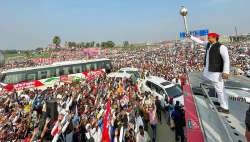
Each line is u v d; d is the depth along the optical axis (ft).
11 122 34.14
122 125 30.66
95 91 55.01
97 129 31.32
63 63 86.69
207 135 9.71
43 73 78.33
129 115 35.94
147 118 38.50
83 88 58.34
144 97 45.03
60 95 52.29
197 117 11.51
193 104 13.74
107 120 30.07
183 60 130.31
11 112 38.73
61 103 44.01
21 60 166.91
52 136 27.09
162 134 40.04
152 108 38.52
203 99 14.82
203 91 14.85
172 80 74.28
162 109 49.42
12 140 28.99
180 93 50.47
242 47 179.11
